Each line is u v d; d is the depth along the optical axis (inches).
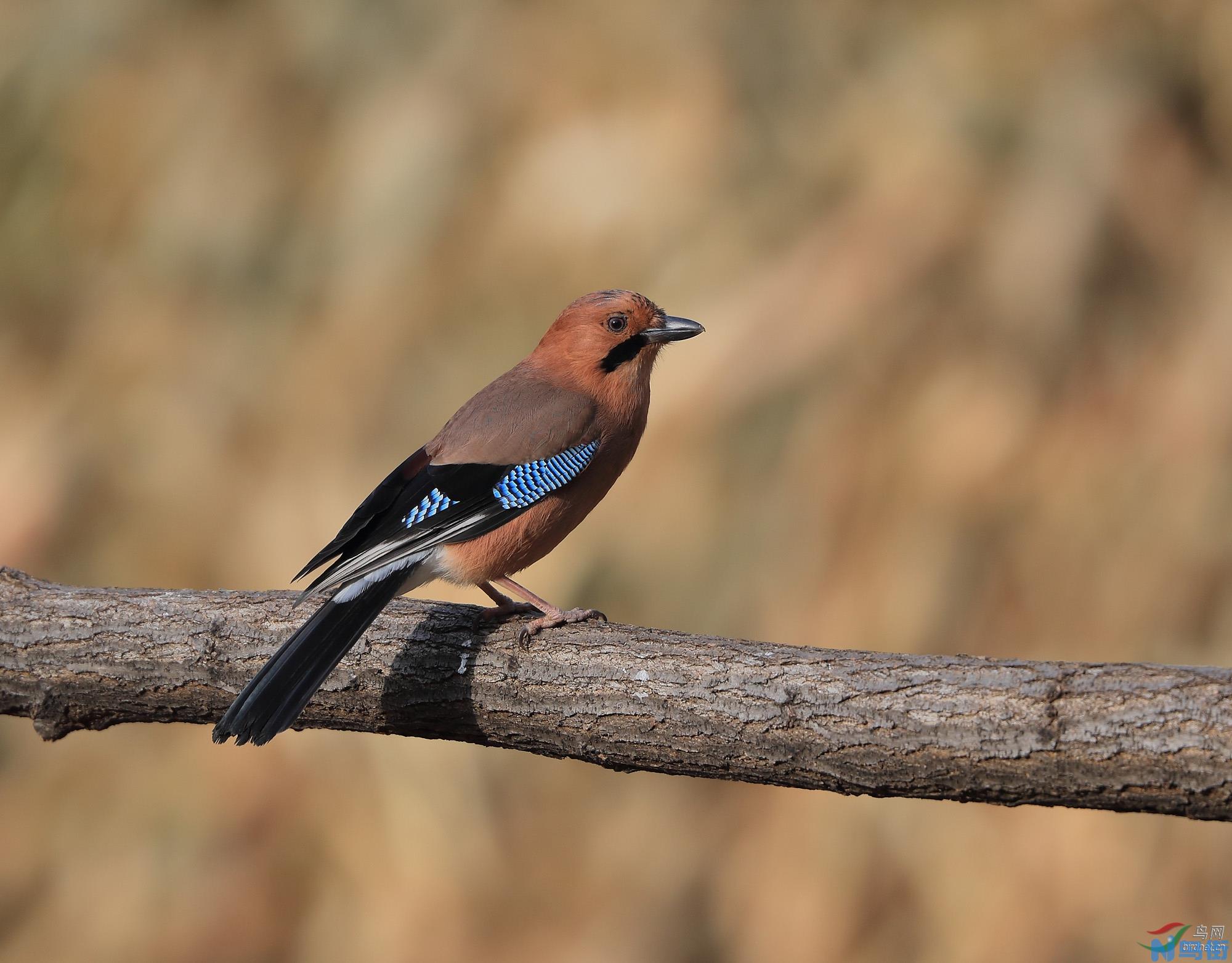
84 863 544.1
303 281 595.8
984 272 498.3
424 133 585.6
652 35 587.2
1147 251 491.2
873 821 466.9
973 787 232.5
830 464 488.7
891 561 476.4
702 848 499.5
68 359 608.4
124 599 285.1
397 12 618.2
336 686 272.2
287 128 618.8
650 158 558.9
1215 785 217.0
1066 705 225.3
